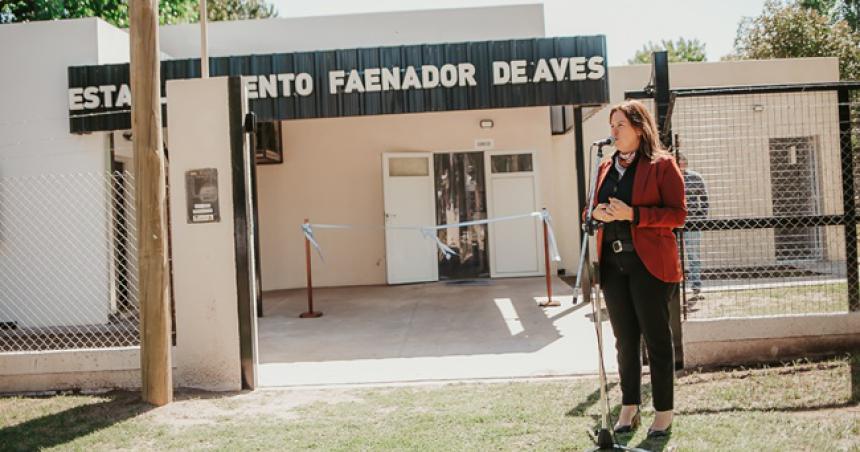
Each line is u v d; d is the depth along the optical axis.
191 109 5.27
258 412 4.65
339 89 8.60
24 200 8.75
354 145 12.60
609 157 3.95
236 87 5.27
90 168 8.70
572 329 7.18
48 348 7.24
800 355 5.18
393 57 8.59
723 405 4.22
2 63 8.84
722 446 3.51
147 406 4.86
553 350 6.21
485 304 9.31
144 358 4.92
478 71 8.56
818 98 10.53
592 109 9.48
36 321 8.66
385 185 12.10
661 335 3.70
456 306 9.30
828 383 4.53
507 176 12.41
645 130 3.67
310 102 8.62
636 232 3.61
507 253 12.34
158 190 4.96
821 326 5.18
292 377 5.64
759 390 4.48
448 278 12.47
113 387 5.39
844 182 5.31
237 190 5.27
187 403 4.93
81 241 8.66
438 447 3.75
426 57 8.58
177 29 12.34
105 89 8.55
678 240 5.25
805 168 10.36
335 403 4.78
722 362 5.20
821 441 3.52
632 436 3.75
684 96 5.16
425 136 12.50
